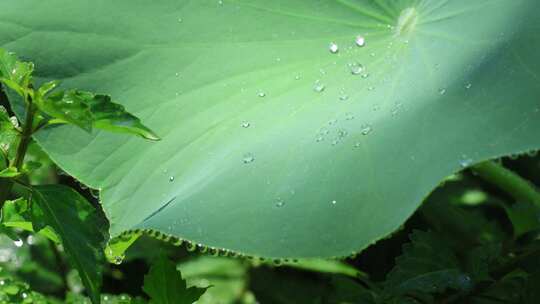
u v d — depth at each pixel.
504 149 0.85
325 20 1.05
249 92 1.02
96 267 0.88
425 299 0.99
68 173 1.01
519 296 0.97
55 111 0.85
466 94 0.91
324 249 0.85
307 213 0.88
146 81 1.05
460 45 0.97
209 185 0.94
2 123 0.88
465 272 0.98
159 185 0.99
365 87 0.98
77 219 0.89
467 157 0.85
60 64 1.06
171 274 0.93
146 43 1.06
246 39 1.05
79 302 1.05
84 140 1.02
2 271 0.98
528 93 0.89
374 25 1.03
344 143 0.92
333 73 1.00
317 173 0.91
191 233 0.90
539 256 1.00
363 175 0.89
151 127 1.03
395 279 0.98
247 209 0.90
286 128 0.97
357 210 0.87
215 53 1.05
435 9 1.03
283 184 0.91
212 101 1.02
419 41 1.00
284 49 1.04
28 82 0.88
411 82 0.96
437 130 0.89
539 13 0.95
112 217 0.98
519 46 0.93
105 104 0.85
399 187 0.86
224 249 0.88
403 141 0.89
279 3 1.06
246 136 0.98
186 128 1.02
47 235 0.94
